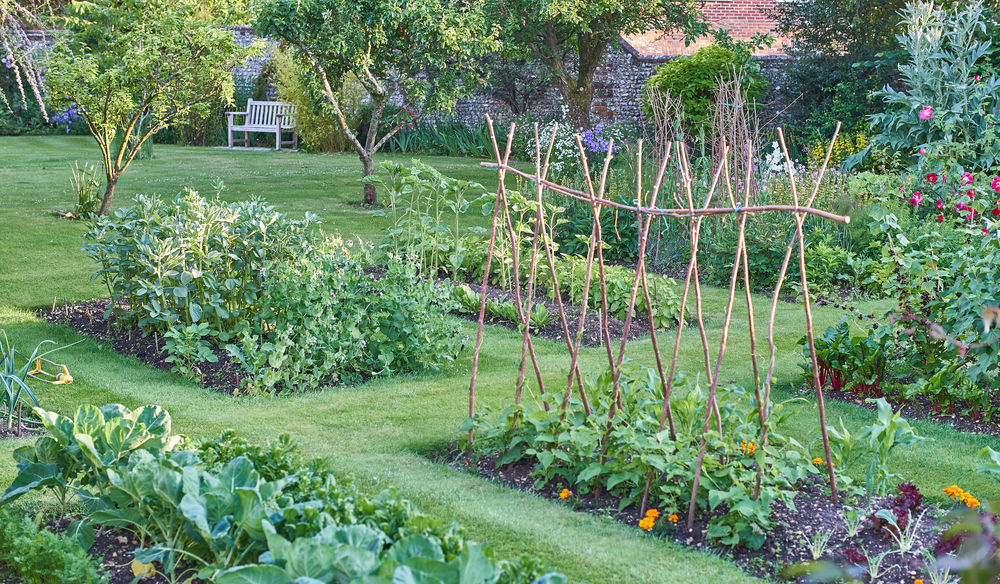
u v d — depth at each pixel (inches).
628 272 282.8
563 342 245.9
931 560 110.5
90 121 398.9
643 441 129.0
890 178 362.6
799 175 395.2
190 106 417.4
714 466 128.6
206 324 214.5
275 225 241.4
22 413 179.9
